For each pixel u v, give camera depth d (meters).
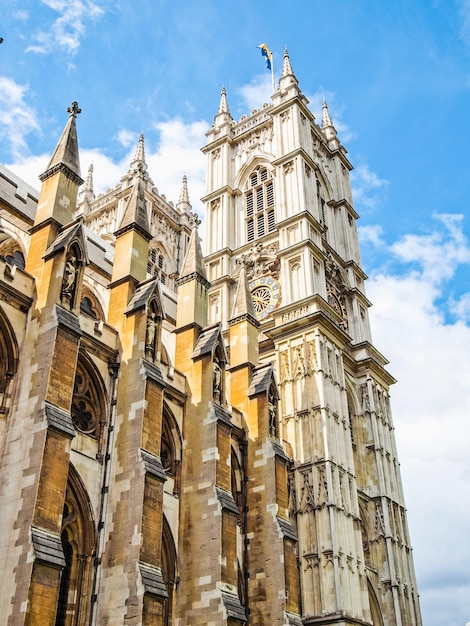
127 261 37.91
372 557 50.81
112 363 34.75
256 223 65.38
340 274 62.78
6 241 42.47
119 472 31.44
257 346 46.81
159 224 78.25
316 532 44.38
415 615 50.44
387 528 51.47
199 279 43.47
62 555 25.67
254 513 40.09
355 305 62.31
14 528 25.83
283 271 57.53
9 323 30.72
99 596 28.94
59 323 29.97
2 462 27.97
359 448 55.19
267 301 58.81
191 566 33.88
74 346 30.42
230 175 69.94
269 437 41.66
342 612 40.91
